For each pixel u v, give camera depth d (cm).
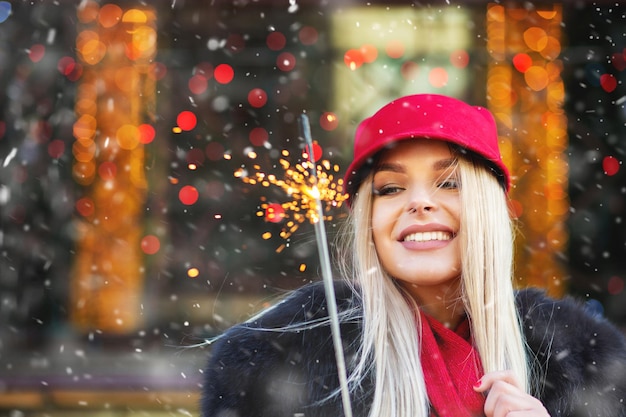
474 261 218
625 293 962
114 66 952
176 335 934
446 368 220
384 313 221
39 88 899
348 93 986
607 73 952
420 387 214
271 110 997
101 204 957
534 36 949
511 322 223
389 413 214
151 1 927
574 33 948
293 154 993
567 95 964
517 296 242
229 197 999
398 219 221
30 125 900
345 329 229
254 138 999
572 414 226
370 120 227
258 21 981
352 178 231
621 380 228
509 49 957
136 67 955
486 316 219
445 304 228
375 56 977
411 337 220
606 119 958
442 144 221
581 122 966
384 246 223
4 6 875
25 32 882
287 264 985
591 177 971
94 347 884
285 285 981
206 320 964
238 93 995
